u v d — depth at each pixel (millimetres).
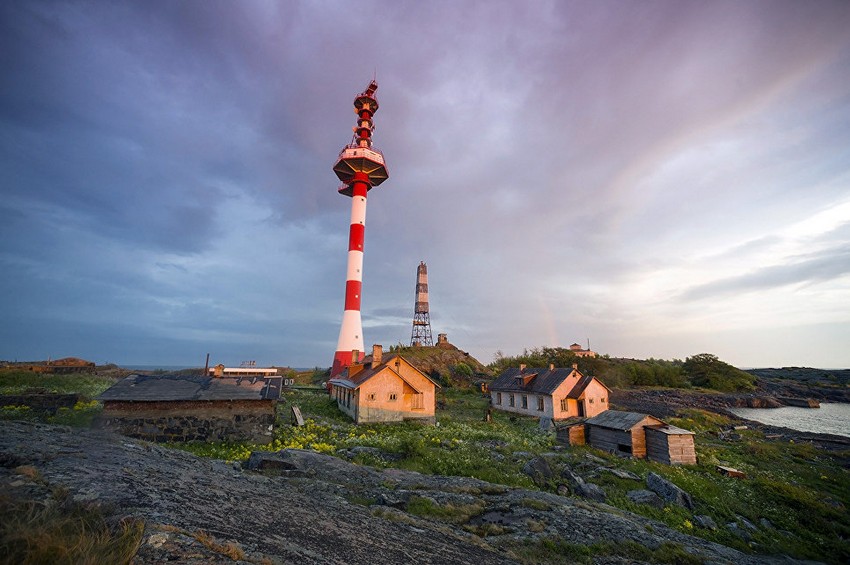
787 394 93375
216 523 5680
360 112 61938
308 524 7141
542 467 18797
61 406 25188
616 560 9812
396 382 32906
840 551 15016
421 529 9102
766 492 19984
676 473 21281
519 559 8750
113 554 4023
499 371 78688
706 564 10484
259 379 24172
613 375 82062
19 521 4219
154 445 10984
